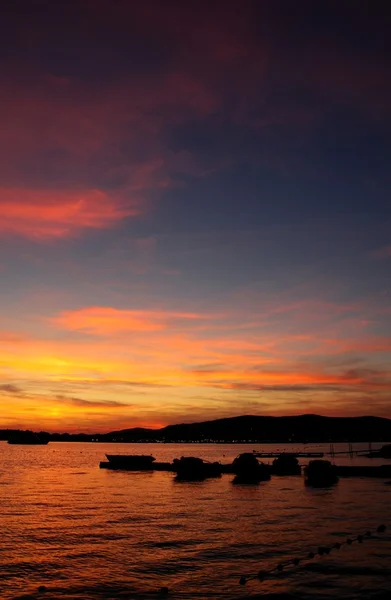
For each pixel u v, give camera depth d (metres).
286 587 27.61
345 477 98.31
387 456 176.88
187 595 26.59
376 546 37.03
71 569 31.92
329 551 35.62
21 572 31.36
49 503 66.00
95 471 132.75
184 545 38.50
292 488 83.38
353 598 25.78
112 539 41.16
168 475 117.62
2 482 100.44
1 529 46.16
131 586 28.31
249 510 57.50
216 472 105.75
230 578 29.52
